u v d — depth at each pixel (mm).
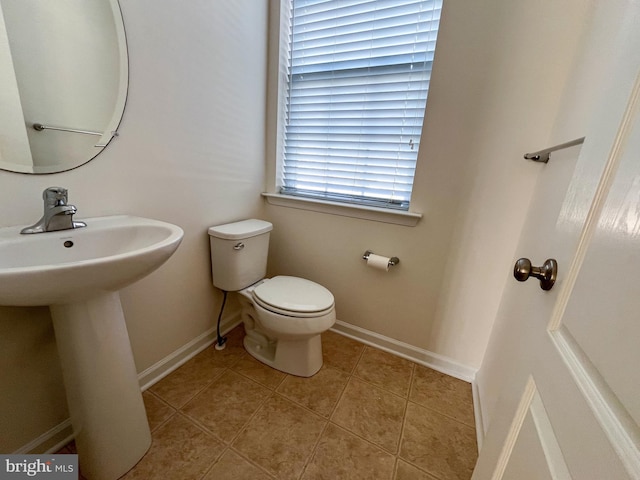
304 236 1749
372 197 1593
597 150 439
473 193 1268
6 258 717
